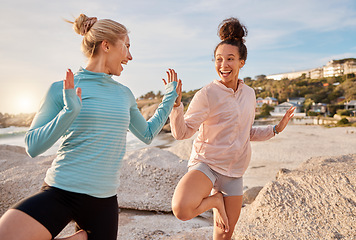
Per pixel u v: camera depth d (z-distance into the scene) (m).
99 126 1.56
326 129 53.84
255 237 2.68
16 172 4.52
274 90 142.25
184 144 8.60
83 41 1.70
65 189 1.48
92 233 1.57
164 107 1.94
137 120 1.84
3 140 44.16
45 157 5.68
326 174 3.01
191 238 2.92
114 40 1.65
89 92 1.58
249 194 5.45
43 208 1.39
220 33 2.32
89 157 1.53
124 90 1.76
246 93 2.34
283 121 2.59
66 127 1.41
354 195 2.72
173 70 2.04
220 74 2.30
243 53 2.30
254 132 2.67
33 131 1.44
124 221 3.53
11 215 1.33
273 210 2.91
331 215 2.68
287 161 20.59
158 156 4.82
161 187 4.29
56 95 1.53
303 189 2.99
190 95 111.88
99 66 1.67
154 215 3.86
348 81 123.12
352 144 30.98
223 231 2.36
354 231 2.46
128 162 4.67
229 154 2.23
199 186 2.06
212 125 2.26
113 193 1.65
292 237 2.58
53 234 1.42
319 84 141.88
